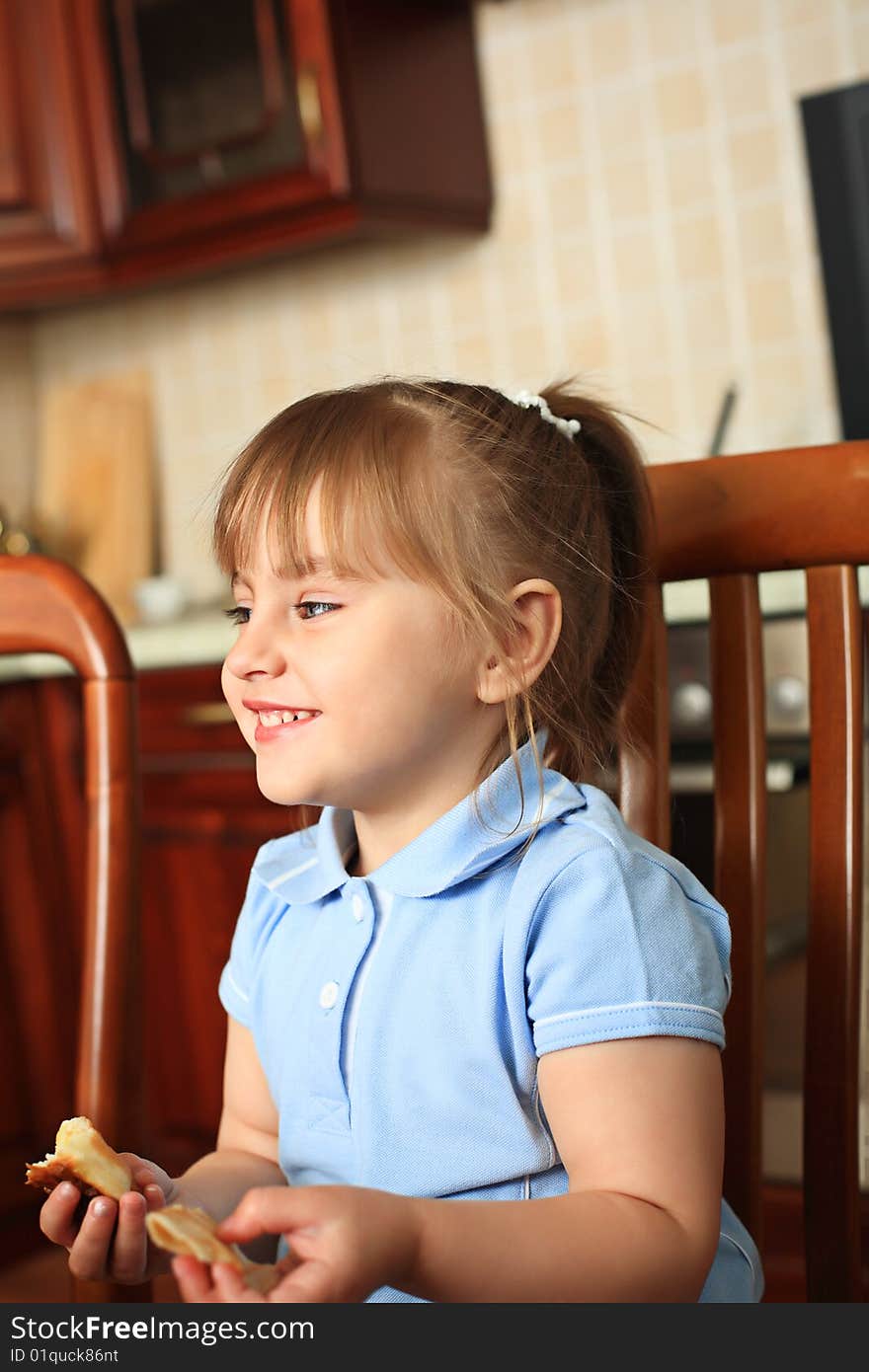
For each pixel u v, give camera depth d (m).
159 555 2.84
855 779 0.90
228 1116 0.94
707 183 2.15
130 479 2.79
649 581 0.94
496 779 0.82
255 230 2.26
